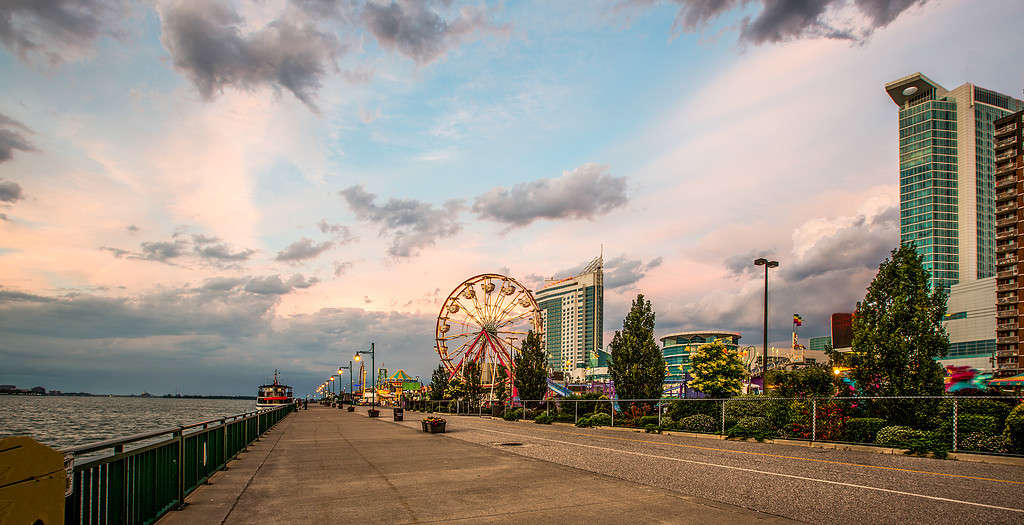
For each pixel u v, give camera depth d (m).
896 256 21.59
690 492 10.85
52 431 67.75
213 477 12.96
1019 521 8.38
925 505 9.50
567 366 120.81
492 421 44.81
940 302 20.70
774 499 10.06
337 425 37.78
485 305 70.12
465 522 8.34
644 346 34.19
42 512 4.18
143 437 7.28
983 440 16.45
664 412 32.22
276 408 38.00
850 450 19.17
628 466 14.93
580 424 35.75
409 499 10.15
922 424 19.72
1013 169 107.50
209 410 186.38
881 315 21.47
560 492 10.83
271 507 9.44
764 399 25.33
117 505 6.88
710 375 44.72
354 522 8.34
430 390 81.81
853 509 9.19
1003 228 108.69
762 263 33.56
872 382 21.41
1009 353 104.75
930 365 20.34
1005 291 107.06
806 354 120.19
